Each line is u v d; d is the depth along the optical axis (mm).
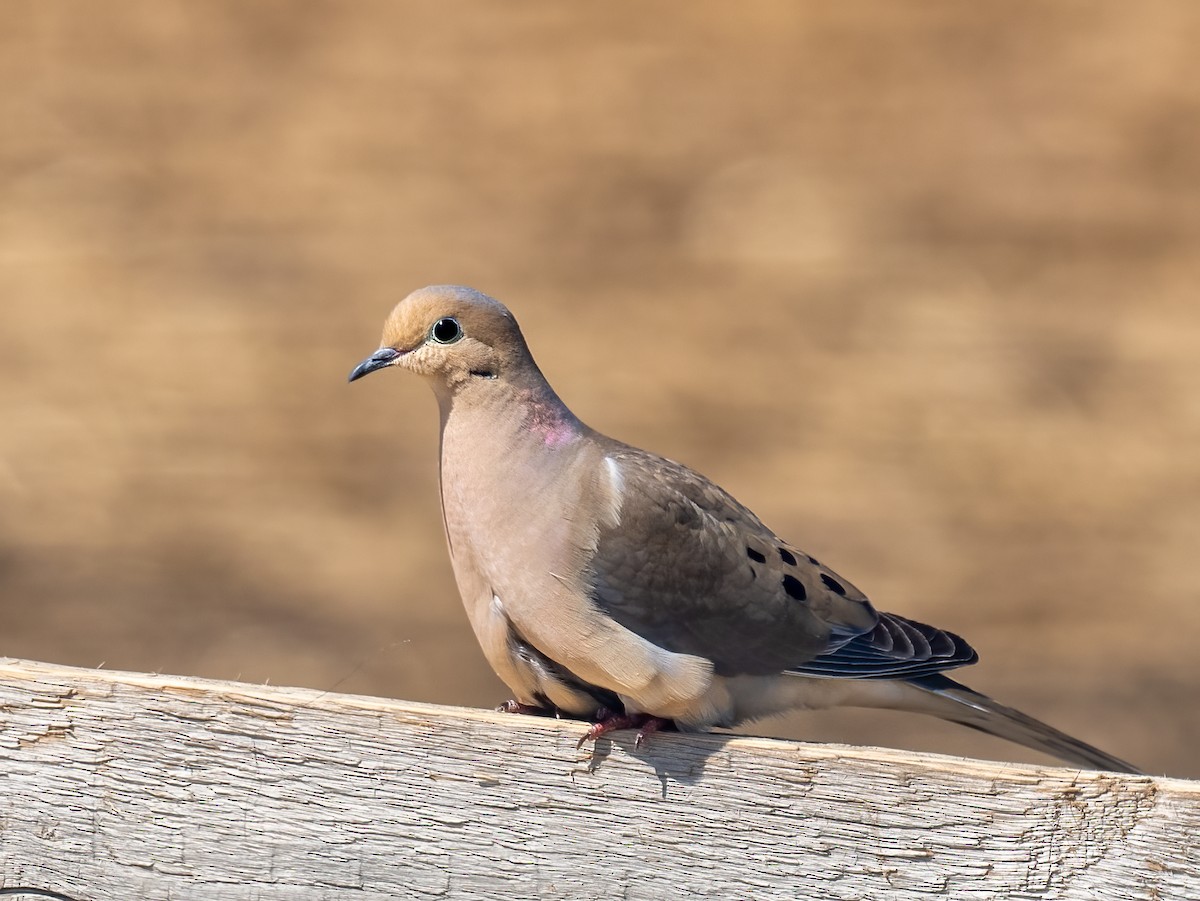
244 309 17547
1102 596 13305
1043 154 20688
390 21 24094
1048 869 5215
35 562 13625
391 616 13047
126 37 23469
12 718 5391
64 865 5406
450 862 5418
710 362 16625
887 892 5324
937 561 13688
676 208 19719
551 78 22609
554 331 17125
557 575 6238
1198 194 19844
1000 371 16547
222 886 5395
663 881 5422
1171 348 16891
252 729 5395
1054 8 24078
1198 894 5109
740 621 6652
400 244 18875
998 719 6953
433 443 15594
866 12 24188
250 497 14641
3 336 16984
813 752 5363
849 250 18750
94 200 19500
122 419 15695
